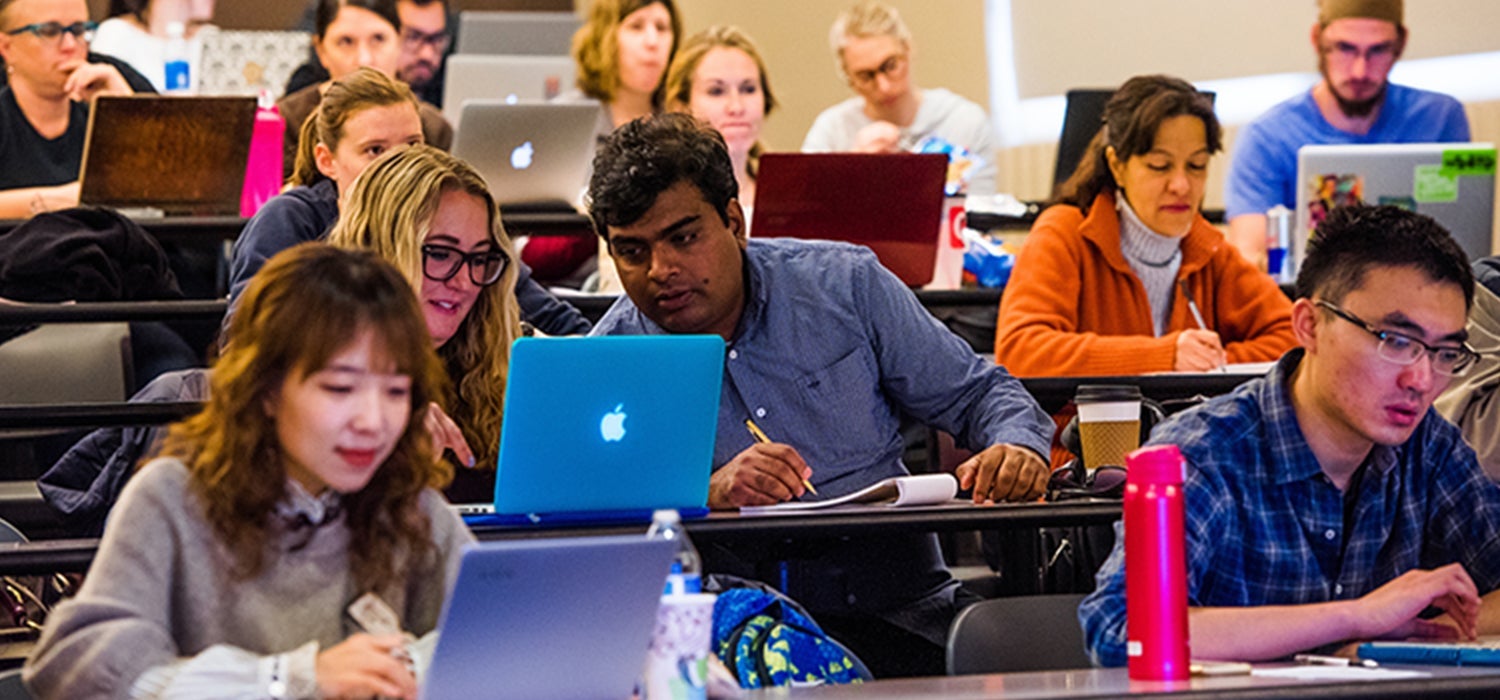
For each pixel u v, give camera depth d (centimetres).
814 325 445
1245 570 332
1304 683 260
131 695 240
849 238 605
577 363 331
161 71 947
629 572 247
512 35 1010
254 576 257
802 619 347
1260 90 992
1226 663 295
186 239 606
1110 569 314
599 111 667
